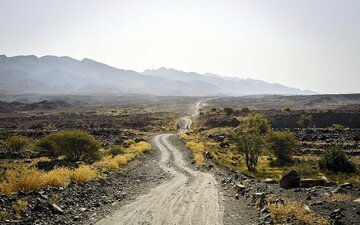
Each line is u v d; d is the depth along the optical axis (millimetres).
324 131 71688
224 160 39375
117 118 133250
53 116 145625
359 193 14031
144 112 179250
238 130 71750
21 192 13133
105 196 15359
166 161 35125
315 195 13703
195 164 32125
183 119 139875
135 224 11352
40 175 15062
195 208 13719
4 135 71562
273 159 47969
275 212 11445
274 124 113188
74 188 15414
